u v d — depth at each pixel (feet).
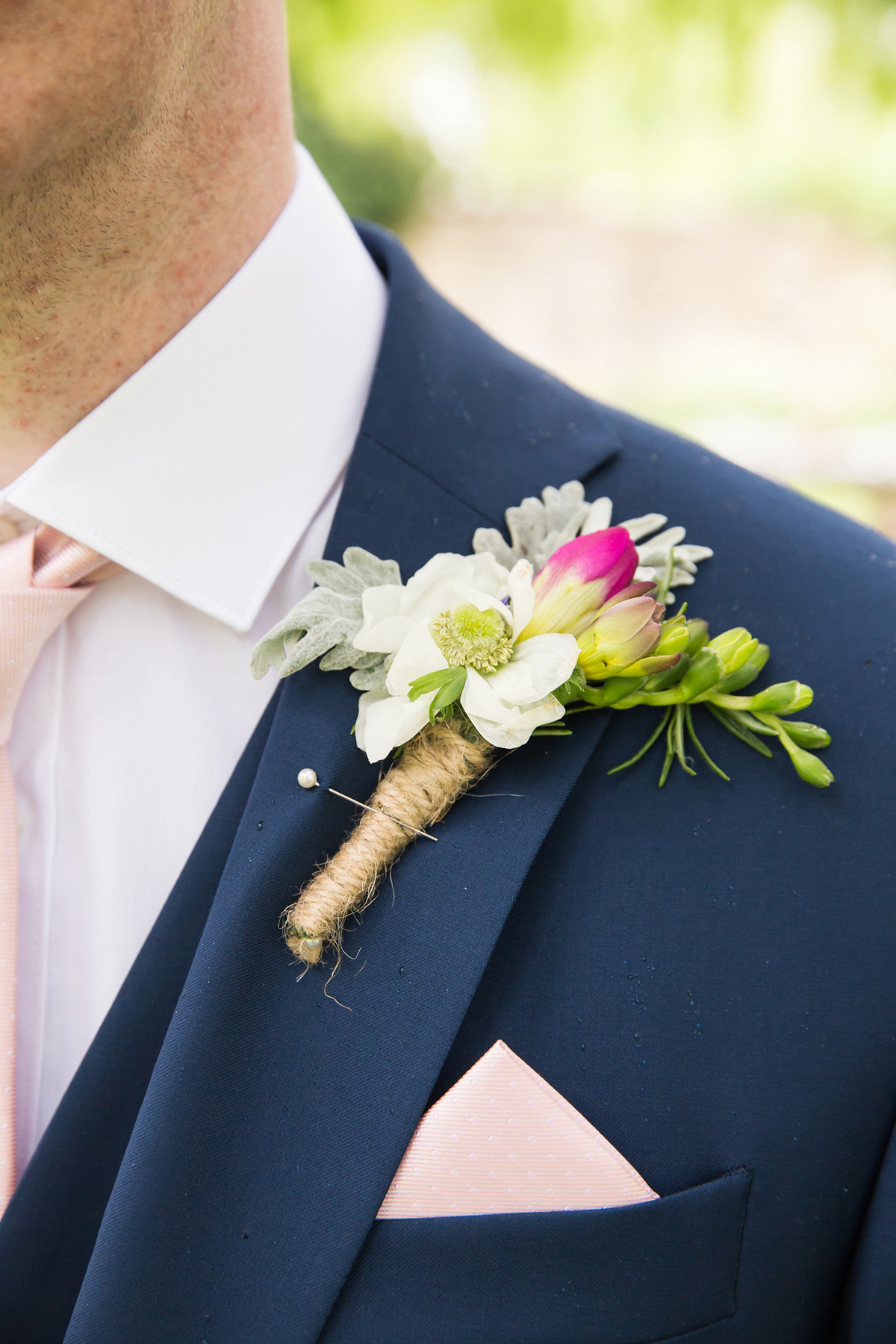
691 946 2.58
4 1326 2.59
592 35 14.64
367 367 3.13
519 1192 2.47
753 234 20.20
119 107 2.33
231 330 2.82
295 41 16.07
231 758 2.98
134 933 2.93
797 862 2.62
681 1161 2.52
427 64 17.87
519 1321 2.43
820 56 14.38
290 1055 2.44
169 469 2.81
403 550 2.81
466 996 2.42
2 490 2.97
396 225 22.41
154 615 2.99
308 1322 2.33
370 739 2.43
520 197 22.58
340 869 2.48
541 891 2.61
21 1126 2.90
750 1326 2.55
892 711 2.74
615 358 18.69
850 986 2.57
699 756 2.69
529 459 3.01
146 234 2.59
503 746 2.40
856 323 18.03
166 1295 2.34
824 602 2.89
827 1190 2.55
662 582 2.87
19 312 2.57
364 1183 2.37
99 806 2.97
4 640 2.75
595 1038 2.55
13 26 2.16
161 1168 2.35
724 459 3.27
